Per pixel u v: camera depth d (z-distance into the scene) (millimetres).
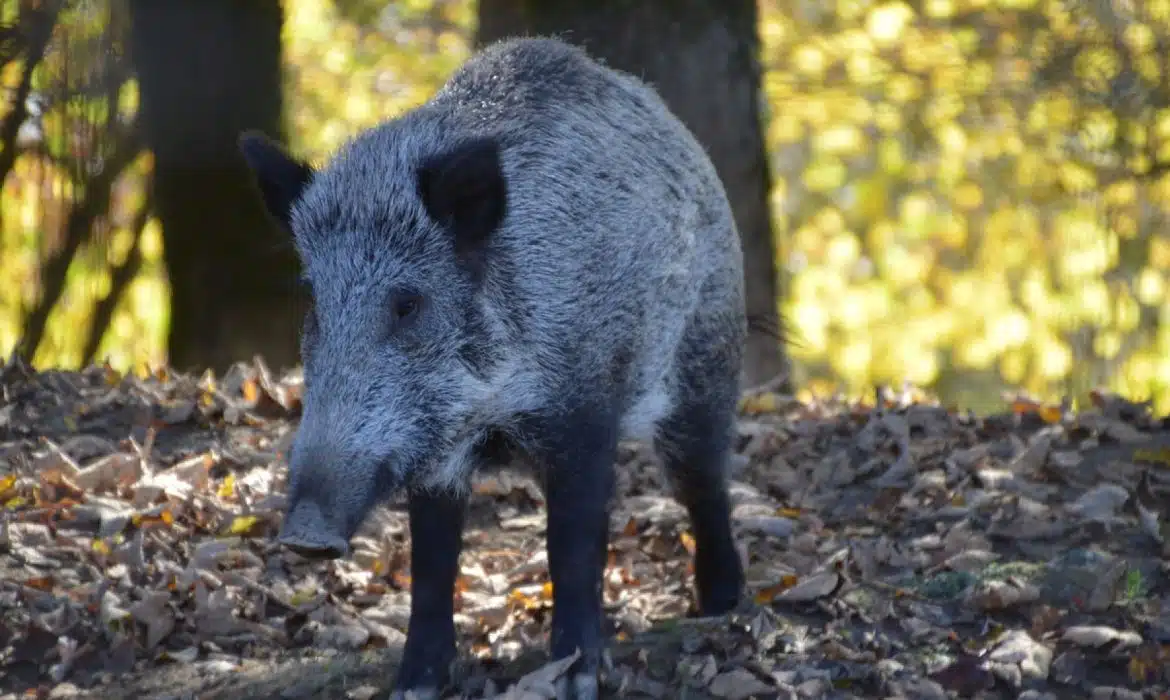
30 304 20469
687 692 9031
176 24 17828
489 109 9141
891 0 29750
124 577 10344
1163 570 10438
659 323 9711
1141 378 29203
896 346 37344
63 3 17125
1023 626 9883
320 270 8281
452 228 8375
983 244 37062
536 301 8734
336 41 30656
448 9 30609
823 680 9078
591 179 9188
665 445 10461
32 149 18734
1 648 9625
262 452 12617
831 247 37562
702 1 16422
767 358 17469
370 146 8750
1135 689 9172
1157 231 29594
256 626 10070
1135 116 25656
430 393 8297
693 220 10109
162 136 18188
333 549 7566
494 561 11430
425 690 8883
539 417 8852
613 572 11195
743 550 11086
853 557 10805
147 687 9297
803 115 33188
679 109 16469
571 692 8734
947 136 32281
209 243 18438
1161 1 25172
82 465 12266
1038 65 26203
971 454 12688
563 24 16297
